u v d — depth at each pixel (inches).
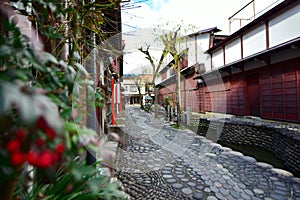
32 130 20.3
